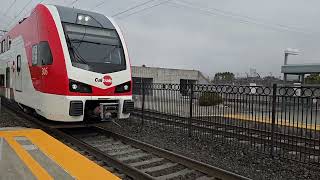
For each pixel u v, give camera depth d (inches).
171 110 500.7
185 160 274.2
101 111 357.7
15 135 302.2
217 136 409.4
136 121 519.8
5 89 574.2
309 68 1365.7
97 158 285.6
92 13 404.2
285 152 338.0
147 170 262.2
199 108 454.3
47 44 361.1
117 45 391.2
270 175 263.7
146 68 1339.8
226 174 235.8
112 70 370.6
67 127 420.5
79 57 353.7
